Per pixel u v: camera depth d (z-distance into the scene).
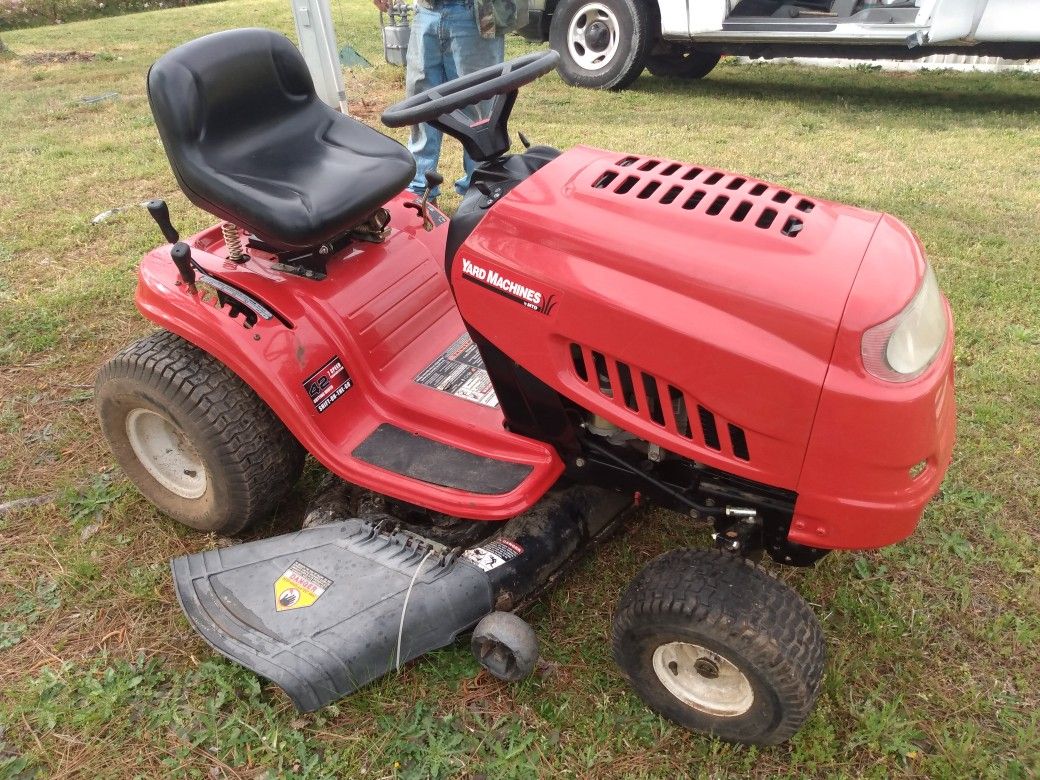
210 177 2.60
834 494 1.92
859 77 8.88
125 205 5.60
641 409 2.09
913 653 2.47
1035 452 3.20
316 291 2.74
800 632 2.03
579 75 8.45
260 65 2.90
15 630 2.62
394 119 2.15
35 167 6.32
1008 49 6.96
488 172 2.31
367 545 2.47
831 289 1.83
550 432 2.37
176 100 2.59
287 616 2.32
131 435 2.91
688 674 2.22
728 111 7.45
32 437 3.46
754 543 2.24
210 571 2.48
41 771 2.22
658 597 2.09
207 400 2.61
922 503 1.93
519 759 2.22
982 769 2.16
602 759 2.22
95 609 2.70
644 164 2.29
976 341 3.83
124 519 3.05
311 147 2.96
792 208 2.07
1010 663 2.46
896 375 1.81
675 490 2.25
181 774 2.21
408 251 3.04
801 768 2.20
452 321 3.02
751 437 1.95
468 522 2.60
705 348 1.90
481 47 4.83
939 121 7.03
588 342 2.06
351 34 11.51
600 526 2.63
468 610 2.32
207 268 2.83
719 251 1.94
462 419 2.56
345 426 2.67
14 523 3.03
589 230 2.05
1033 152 6.18
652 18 8.05
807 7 7.48
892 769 2.19
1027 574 2.73
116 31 13.14
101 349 4.02
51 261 4.82
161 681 2.47
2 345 4.04
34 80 9.67
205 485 2.85
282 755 2.24
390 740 2.27
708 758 2.22
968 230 4.85
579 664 2.49
